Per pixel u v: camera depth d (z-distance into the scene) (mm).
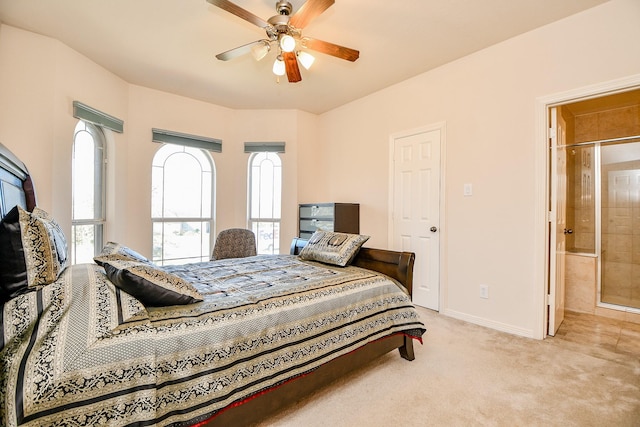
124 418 968
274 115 4453
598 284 3230
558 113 2604
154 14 2305
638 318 2865
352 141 4156
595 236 3451
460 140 2963
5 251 1104
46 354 918
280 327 1432
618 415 1521
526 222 2529
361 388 1766
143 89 3670
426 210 3268
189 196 4172
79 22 2398
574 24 2275
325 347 1572
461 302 2943
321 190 4641
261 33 2547
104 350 991
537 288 2467
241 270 2213
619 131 3391
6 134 2412
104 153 3355
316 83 3557
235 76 3389
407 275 2135
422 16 2299
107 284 1259
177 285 1368
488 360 2098
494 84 2717
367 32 2512
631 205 3232
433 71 3184
